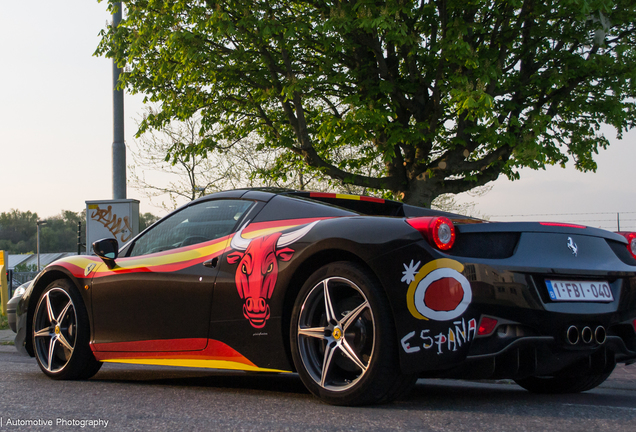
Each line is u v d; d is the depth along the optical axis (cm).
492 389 383
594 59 1122
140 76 1259
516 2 1002
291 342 295
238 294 321
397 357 265
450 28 994
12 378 409
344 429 229
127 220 1124
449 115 1193
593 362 299
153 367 527
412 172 1195
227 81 1212
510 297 266
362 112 1025
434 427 232
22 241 12888
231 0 1080
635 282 311
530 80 1187
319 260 299
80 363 400
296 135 1219
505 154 1194
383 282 265
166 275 358
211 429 233
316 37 1142
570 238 293
